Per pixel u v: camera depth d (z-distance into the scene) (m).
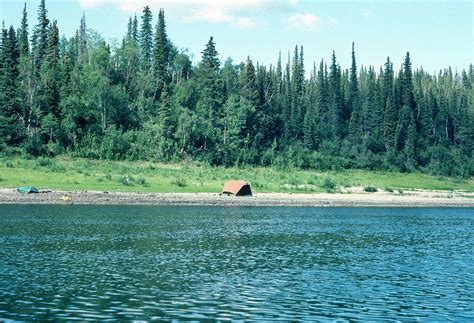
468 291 40.12
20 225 69.19
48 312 31.95
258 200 114.69
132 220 78.25
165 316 31.75
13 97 146.62
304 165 170.50
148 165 144.88
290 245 60.88
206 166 152.50
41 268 44.16
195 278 42.25
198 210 97.00
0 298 34.56
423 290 40.22
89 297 35.56
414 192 152.62
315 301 36.22
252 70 188.38
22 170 121.62
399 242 66.44
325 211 104.94
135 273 43.44
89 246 55.53
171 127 160.25
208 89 176.38
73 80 161.88
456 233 77.25
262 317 32.19
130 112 168.62
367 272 46.62
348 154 185.50
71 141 146.50
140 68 191.25
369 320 32.34
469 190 169.38
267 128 182.50
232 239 63.78
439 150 199.12
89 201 100.06
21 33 186.62
